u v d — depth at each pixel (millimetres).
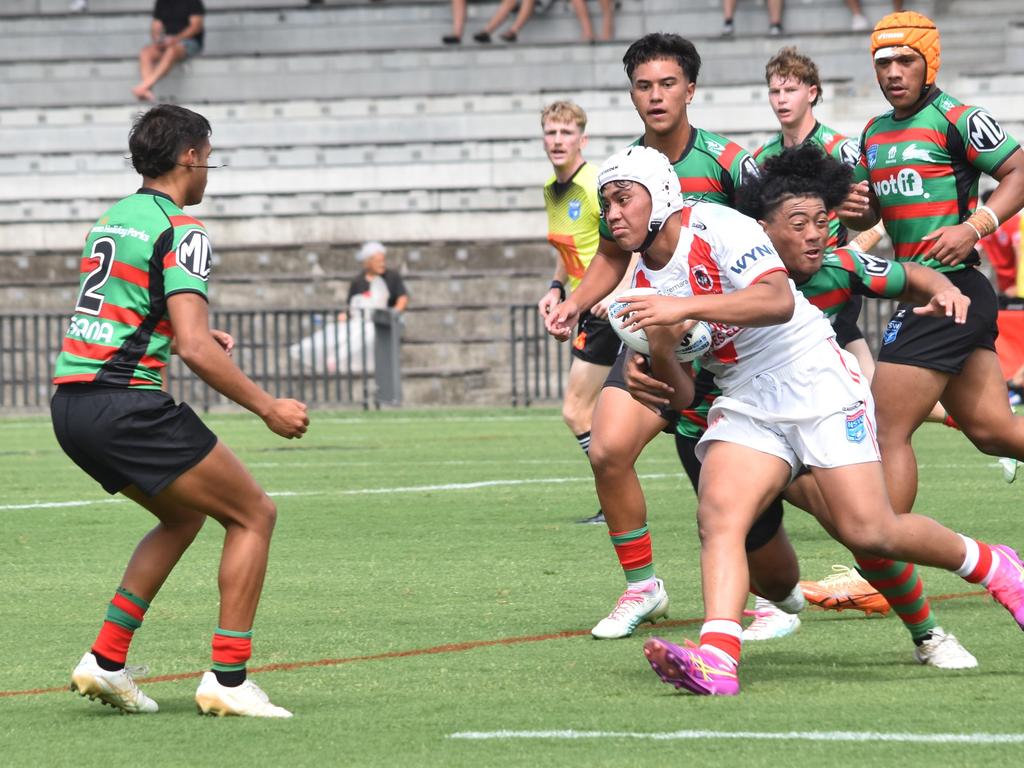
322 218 90438
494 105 96875
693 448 20891
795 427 17438
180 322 16156
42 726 16156
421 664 19312
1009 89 89375
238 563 16484
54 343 87625
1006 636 20203
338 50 105000
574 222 34281
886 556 17547
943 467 44562
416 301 84562
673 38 22141
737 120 92000
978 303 22922
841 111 92500
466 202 91125
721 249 17219
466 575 27000
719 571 17016
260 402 16328
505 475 45000
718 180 22188
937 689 16938
